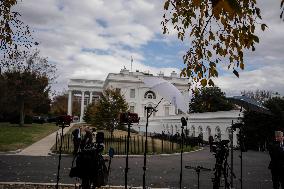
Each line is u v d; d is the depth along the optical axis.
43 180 11.24
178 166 16.64
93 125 33.38
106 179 7.92
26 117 61.75
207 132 38.16
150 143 32.75
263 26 5.28
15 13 8.01
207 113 38.78
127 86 81.25
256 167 17.23
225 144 8.76
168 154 23.22
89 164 7.59
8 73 46.31
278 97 30.23
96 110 33.84
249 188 11.09
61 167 14.83
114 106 32.38
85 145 7.90
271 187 11.40
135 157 20.56
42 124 66.62
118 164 16.67
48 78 51.50
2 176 11.82
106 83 91.62
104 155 20.36
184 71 6.39
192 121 42.91
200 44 6.14
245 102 10.06
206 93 59.12
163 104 79.19
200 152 26.33
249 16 5.29
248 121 29.52
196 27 6.08
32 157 18.70
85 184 7.65
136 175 13.15
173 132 51.59
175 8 6.08
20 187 9.36
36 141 29.59
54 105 106.88
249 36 4.92
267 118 28.80
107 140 31.72
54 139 32.94
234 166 17.67
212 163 18.48
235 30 5.40
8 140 28.25
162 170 14.94
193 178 12.95
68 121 9.19
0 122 64.25
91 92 105.19
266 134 28.64
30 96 49.47
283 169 8.34
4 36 7.84
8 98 47.75
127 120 8.29
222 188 10.18
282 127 28.20
